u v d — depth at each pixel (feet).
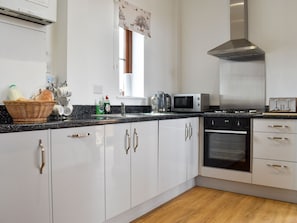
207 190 10.52
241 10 11.62
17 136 4.68
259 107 11.60
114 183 6.75
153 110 11.73
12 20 6.37
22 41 6.61
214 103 12.84
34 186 4.95
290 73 11.01
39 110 5.57
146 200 7.93
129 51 11.53
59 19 7.80
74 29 7.91
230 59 12.29
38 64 6.98
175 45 13.50
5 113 6.23
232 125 10.05
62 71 7.79
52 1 6.53
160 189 8.52
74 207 5.72
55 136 5.32
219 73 12.56
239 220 7.70
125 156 7.10
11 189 4.61
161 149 8.55
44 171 5.11
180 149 9.59
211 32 12.95
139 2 11.07
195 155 10.61
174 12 13.43
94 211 6.19
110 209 6.64
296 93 10.89
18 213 4.72
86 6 8.30
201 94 11.91
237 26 11.73
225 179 10.26
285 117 8.94
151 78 11.97
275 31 11.31
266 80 11.48
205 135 10.73
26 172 4.83
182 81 13.69
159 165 8.46
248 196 9.80
